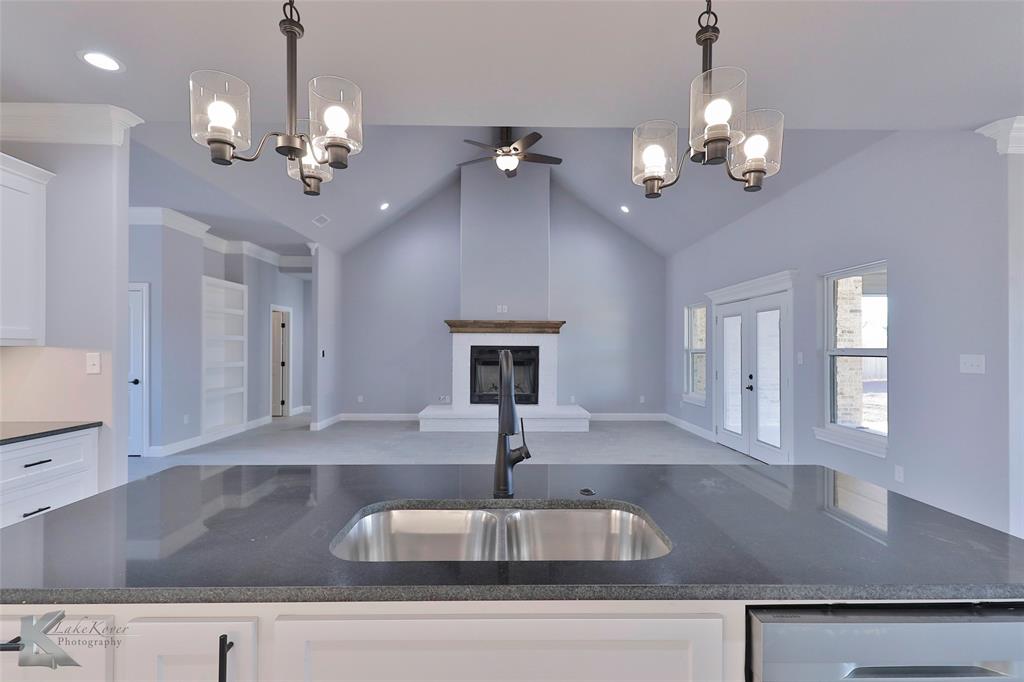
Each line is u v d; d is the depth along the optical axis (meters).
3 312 2.39
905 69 2.26
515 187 7.43
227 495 1.33
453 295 8.01
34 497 2.26
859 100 2.56
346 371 7.98
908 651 0.78
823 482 1.49
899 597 0.81
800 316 4.52
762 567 0.88
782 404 4.81
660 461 5.23
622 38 2.04
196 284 5.93
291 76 1.33
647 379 8.09
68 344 2.62
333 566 0.87
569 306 8.06
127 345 2.74
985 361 2.84
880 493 1.38
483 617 0.80
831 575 0.85
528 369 7.30
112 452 2.63
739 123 1.29
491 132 6.12
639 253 8.10
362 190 6.14
